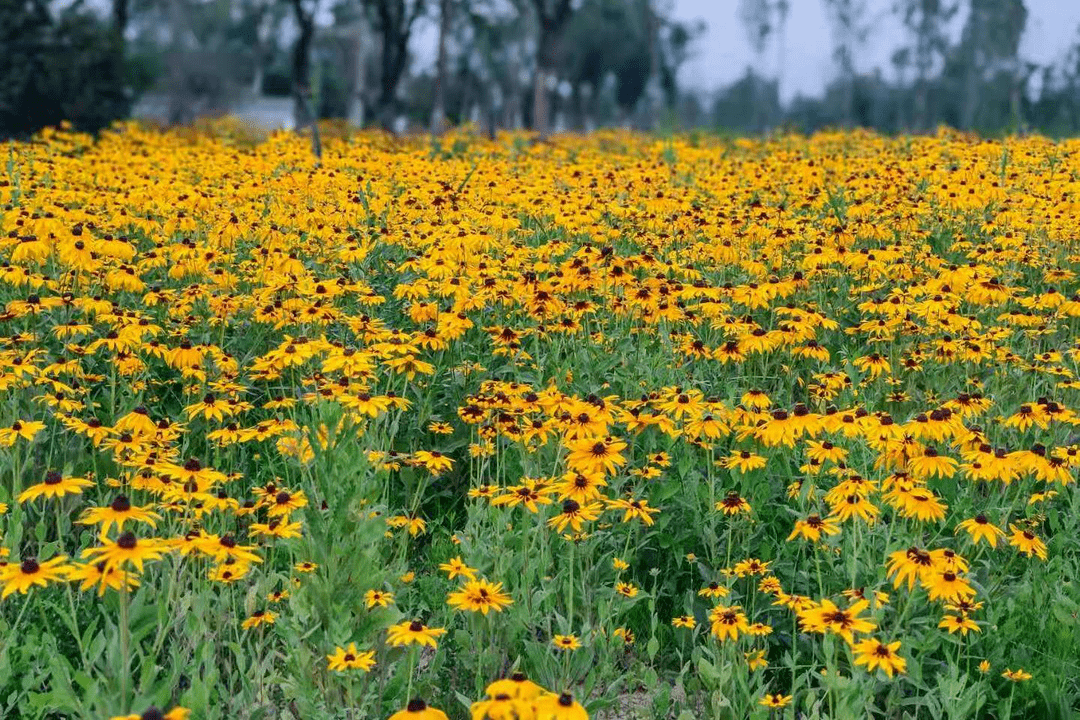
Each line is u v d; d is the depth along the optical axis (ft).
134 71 123.65
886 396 28.63
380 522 18.65
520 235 42.80
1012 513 24.54
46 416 25.14
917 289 33.14
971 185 45.39
